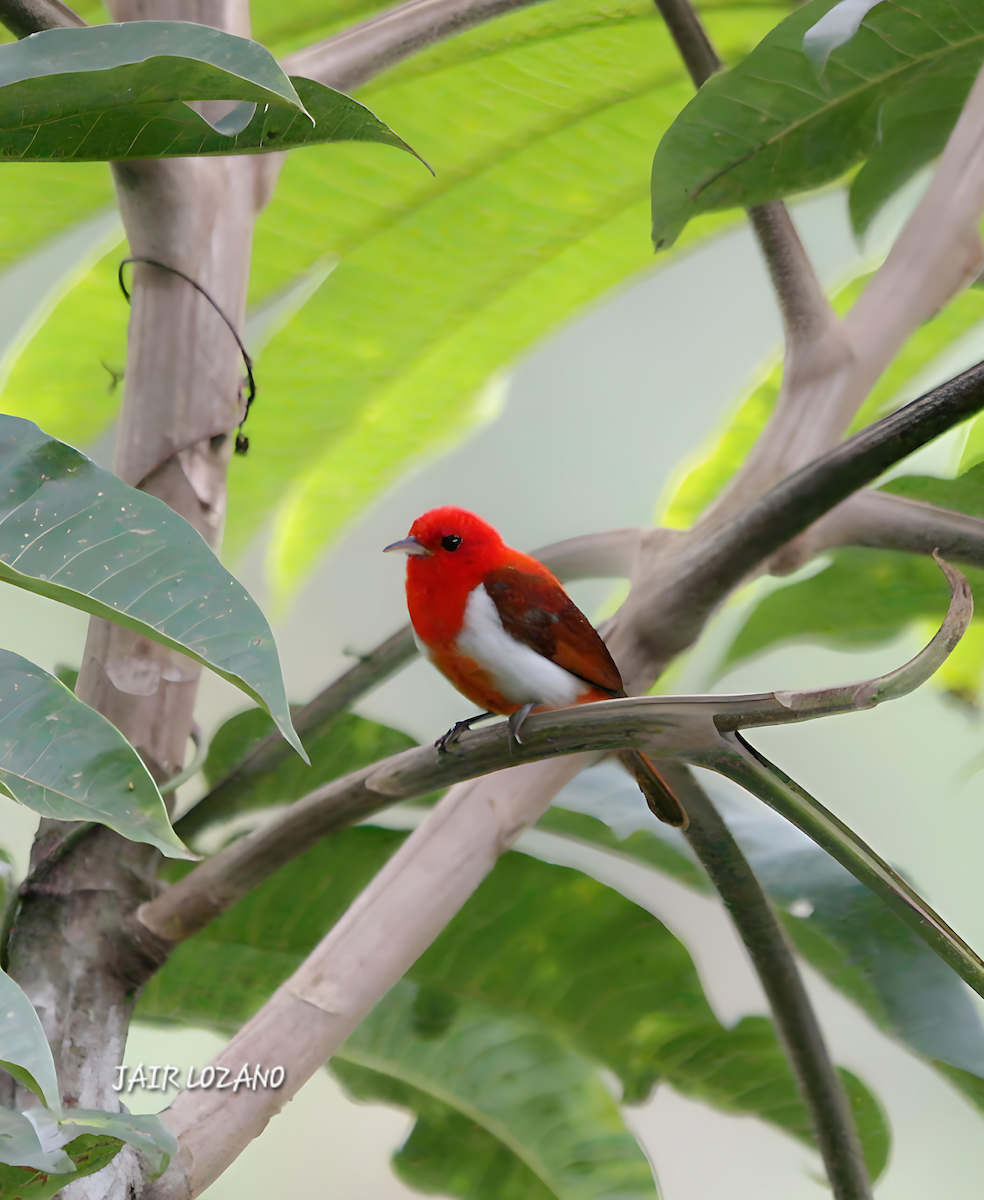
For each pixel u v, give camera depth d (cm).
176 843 213
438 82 673
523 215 734
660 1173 783
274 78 228
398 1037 577
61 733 223
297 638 878
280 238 727
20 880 435
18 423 251
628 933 586
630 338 1020
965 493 630
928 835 838
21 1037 175
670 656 459
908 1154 750
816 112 482
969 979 333
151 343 440
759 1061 593
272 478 778
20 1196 250
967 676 703
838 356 508
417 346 770
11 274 757
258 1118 372
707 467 758
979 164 527
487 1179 618
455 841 421
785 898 605
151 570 237
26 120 250
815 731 874
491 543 583
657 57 670
